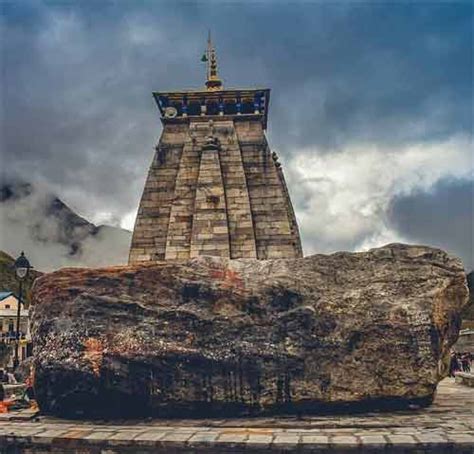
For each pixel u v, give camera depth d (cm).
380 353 1773
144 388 1742
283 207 3095
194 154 3194
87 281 1886
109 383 1738
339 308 1803
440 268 1908
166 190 3159
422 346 1791
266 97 3334
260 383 1742
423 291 1848
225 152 3197
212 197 3030
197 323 1794
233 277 1881
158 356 1745
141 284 1875
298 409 1756
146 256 3038
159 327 1794
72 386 1753
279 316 1803
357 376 1753
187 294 1856
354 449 1348
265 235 3048
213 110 3350
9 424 1691
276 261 1936
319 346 1766
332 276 1888
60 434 1524
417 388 1770
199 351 1753
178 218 3044
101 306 1828
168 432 1527
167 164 3216
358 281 1875
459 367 3906
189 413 1759
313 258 1934
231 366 1748
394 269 1898
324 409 1758
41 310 1878
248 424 1623
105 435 1502
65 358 1759
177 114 3350
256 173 3175
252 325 1797
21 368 2917
